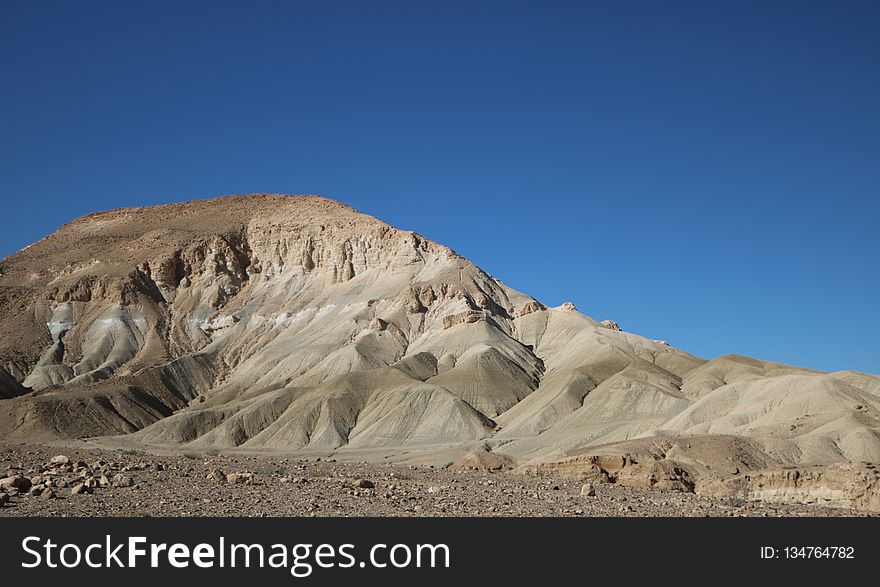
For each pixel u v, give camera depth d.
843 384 113.94
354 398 183.12
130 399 194.25
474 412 170.75
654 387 161.62
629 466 66.38
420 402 173.88
